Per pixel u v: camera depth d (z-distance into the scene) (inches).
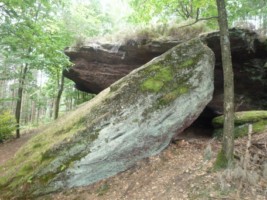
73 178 253.0
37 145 296.0
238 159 229.8
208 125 362.3
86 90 500.1
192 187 208.4
